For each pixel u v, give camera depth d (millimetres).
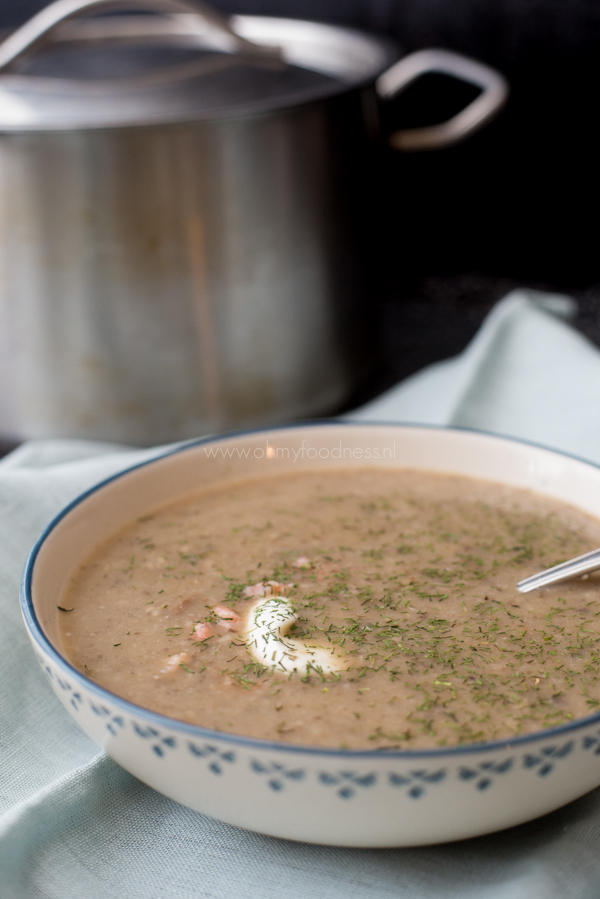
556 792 372
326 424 554
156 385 609
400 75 683
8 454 644
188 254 586
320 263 631
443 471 551
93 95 599
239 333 613
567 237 880
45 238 576
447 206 898
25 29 626
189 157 570
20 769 441
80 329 594
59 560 468
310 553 492
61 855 406
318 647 429
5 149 560
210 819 418
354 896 390
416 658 425
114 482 505
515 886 385
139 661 428
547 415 620
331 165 620
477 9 824
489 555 489
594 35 801
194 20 656
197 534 505
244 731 396
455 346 796
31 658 480
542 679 415
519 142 857
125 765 388
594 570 453
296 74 641
